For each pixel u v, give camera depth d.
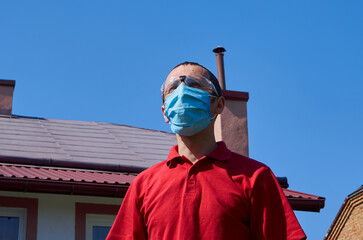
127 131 15.70
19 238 9.57
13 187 9.17
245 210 3.05
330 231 18.30
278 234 3.07
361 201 16.67
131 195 3.31
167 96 3.32
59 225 9.72
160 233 3.04
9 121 14.98
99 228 10.02
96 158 12.31
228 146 12.77
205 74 3.33
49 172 10.63
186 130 3.19
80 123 16.11
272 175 3.20
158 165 3.36
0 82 15.78
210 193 3.03
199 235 2.96
